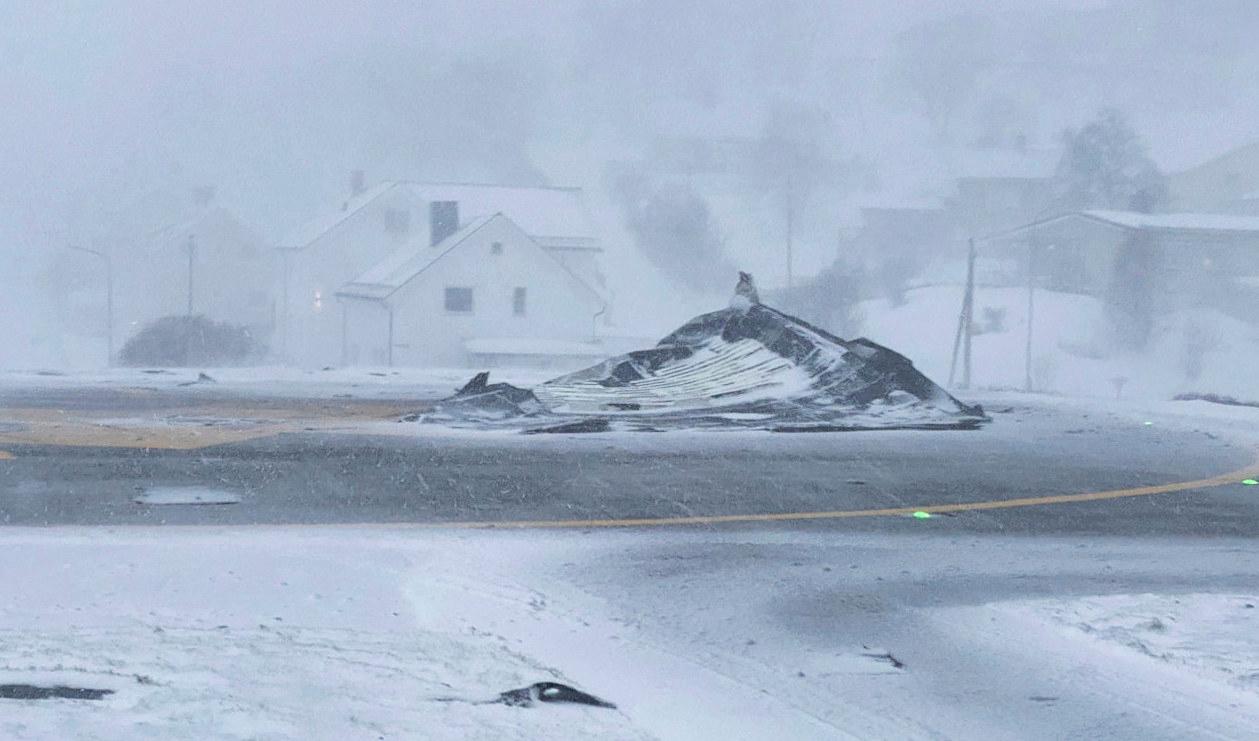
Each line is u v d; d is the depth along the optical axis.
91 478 16.88
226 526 13.67
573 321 82.56
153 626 8.88
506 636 9.38
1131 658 9.38
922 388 28.06
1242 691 8.60
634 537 13.77
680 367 31.30
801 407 27.11
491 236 81.12
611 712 7.46
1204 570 12.83
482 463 19.16
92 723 6.38
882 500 16.78
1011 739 7.61
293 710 6.84
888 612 10.68
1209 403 34.84
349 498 15.77
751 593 11.26
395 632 9.08
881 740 7.54
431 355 80.62
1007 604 11.04
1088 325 88.88
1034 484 18.56
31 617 9.12
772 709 8.03
